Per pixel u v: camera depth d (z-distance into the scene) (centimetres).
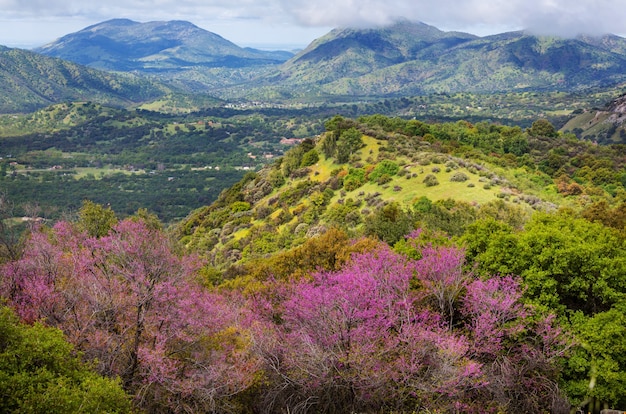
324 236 2786
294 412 1265
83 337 1302
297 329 1426
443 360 1267
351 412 1250
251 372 1336
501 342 1436
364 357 1242
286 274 2633
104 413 911
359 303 1345
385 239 2975
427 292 1573
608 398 1273
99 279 1435
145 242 1447
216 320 1470
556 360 1350
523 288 1538
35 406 846
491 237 1828
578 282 1530
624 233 2069
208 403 1255
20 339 978
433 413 1184
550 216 2220
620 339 1295
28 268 1540
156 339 1343
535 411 1263
